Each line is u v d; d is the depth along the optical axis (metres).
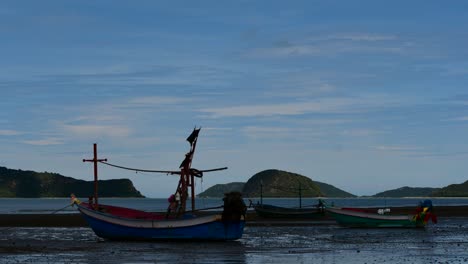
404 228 55.41
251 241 41.22
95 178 43.41
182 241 40.31
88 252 33.53
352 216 57.28
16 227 59.19
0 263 28.58
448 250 34.72
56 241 41.31
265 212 73.88
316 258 30.81
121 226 40.97
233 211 40.16
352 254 32.66
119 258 30.66
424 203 55.81
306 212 72.88
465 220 70.56
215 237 40.28
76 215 83.88
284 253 33.22
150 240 40.62
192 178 43.56
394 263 28.50
